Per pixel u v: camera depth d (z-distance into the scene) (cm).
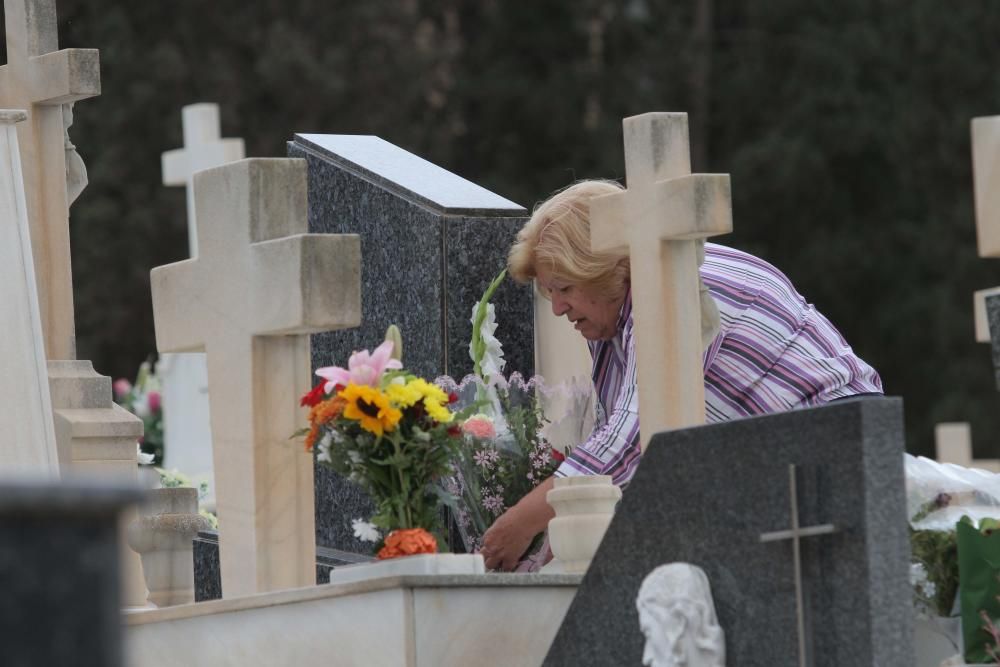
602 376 834
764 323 798
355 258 716
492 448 819
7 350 820
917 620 670
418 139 3631
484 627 633
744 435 561
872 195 3803
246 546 734
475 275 917
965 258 3703
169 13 3544
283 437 736
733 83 3866
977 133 1316
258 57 3575
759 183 3722
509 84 3816
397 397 664
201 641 686
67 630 281
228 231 743
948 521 674
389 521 669
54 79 920
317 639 649
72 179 959
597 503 668
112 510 285
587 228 793
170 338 777
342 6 3659
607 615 598
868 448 528
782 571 547
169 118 3425
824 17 3891
